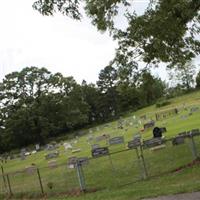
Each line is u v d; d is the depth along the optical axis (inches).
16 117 3745.1
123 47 853.8
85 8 802.2
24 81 3912.4
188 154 939.3
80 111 4001.0
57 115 3843.5
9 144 3816.4
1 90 3929.6
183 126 1676.9
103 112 4837.6
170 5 700.7
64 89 3939.5
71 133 3934.5
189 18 714.2
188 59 807.1
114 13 799.1
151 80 891.4
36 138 3779.5
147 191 590.2
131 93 949.8
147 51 800.9
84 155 1471.5
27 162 1988.2
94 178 918.4
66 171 1084.5
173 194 526.0
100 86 4884.4
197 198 476.4
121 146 1402.6
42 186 930.1
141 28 761.0
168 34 726.5
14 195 927.0
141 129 1942.7
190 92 4552.2
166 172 816.3
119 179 859.4
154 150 1056.2
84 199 678.5
